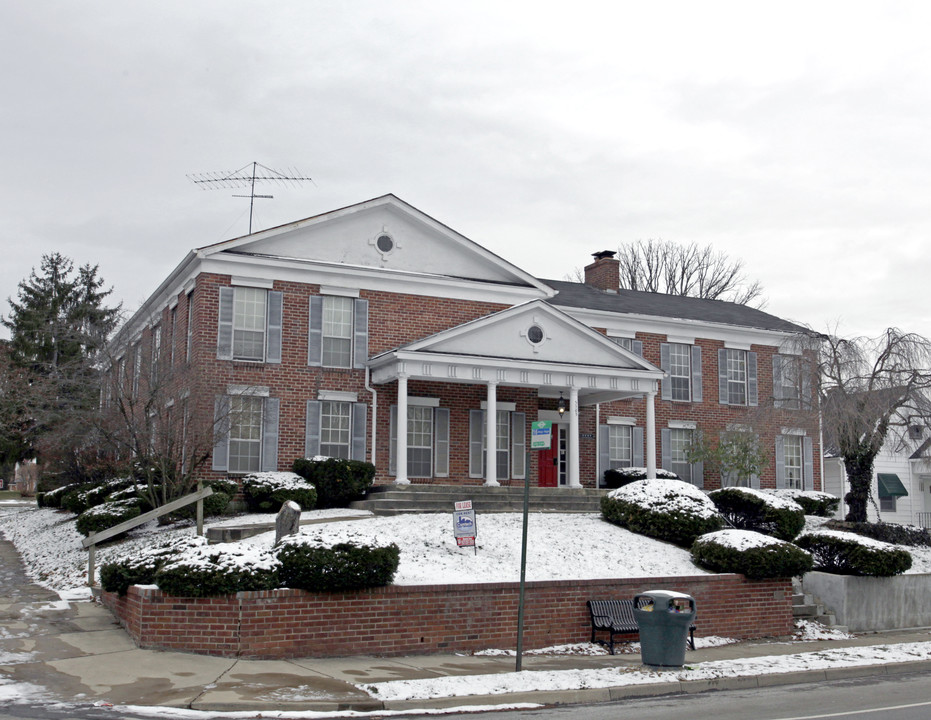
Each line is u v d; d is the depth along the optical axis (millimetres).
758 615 16984
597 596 15445
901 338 26359
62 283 51938
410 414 27047
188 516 22453
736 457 30359
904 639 17672
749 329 33656
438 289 27969
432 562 15828
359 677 11648
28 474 54188
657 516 19266
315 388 25984
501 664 13211
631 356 27547
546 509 24094
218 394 24141
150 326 30625
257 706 10016
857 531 25250
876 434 26062
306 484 23531
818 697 11781
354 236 27141
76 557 20656
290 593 12883
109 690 10406
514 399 28719
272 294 25797
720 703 11281
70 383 27688
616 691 11727
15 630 13211
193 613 12531
